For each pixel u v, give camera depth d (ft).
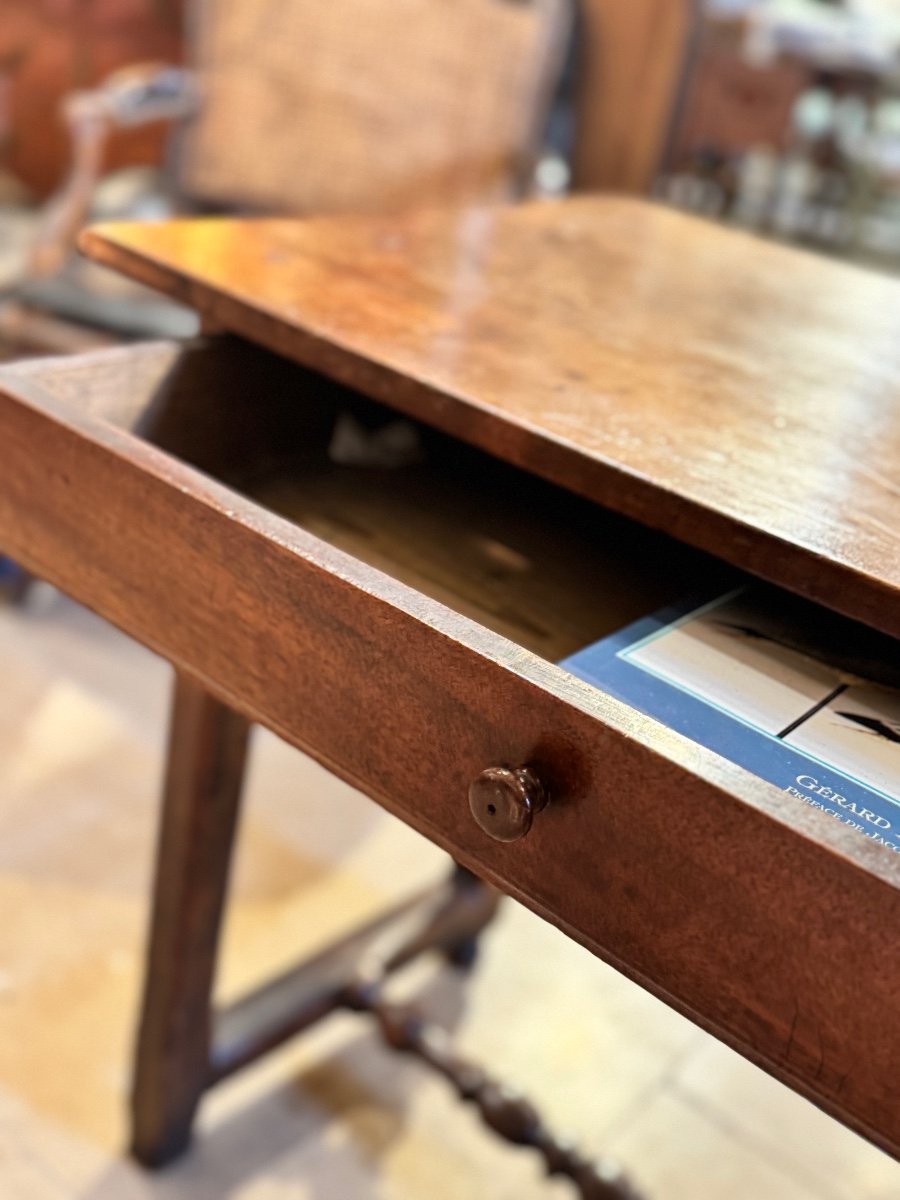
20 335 5.59
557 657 2.24
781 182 14.06
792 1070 1.43
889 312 3.26
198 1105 3.53
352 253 2.94
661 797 1.44
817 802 1.59
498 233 3.42
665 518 1.98
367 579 1.70
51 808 4.74
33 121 7.02
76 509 2.07
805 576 1.85
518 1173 3.73
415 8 6.23
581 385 2.36
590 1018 4.32
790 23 11.25
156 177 6.86
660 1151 3.84
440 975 4.39
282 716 1.86
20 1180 3.42
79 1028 3.89
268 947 4.31
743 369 2.62
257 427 2.71
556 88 6.72
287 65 6.28
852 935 1.32
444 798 1.68
